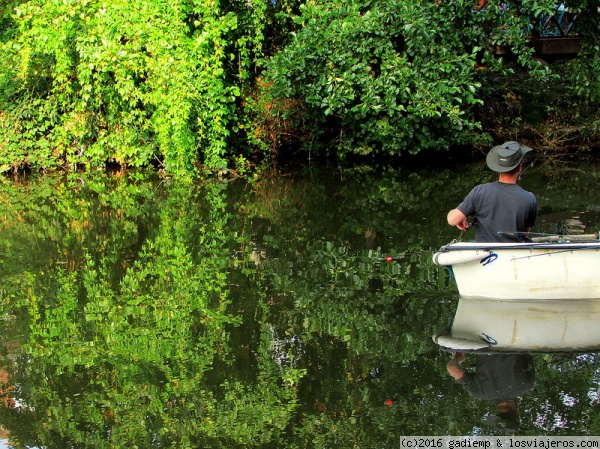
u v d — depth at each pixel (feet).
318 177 45.42
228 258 29.48
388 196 40.11
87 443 16.12
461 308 23.18
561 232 28.81
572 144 49.29
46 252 30.89
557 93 49.14
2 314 23.76
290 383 18.53
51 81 46.47
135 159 47.09
